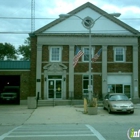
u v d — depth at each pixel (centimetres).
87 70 3247
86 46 3266
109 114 2162
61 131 1275
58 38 3247
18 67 3188
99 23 3288
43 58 3241
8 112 2286
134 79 3272
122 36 3284
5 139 1043
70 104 2994
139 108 2617
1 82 4153
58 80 3247
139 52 3316
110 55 3288
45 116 2030
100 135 1126
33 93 3183
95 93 3234
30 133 1212
